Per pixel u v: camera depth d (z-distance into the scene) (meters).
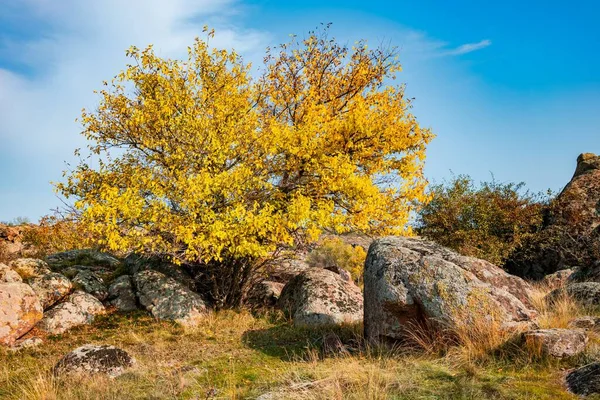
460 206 20.47
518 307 8.06
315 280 13.48
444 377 6.45
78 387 7.24
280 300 13.90
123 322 12.03
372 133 13.05
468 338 7.46
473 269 8.91
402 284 8.41
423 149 13.95
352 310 12.53
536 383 6.00
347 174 12.09
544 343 6.78
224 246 11.82
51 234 19.58
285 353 9.17
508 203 21.16
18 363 9.12
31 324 10.81
